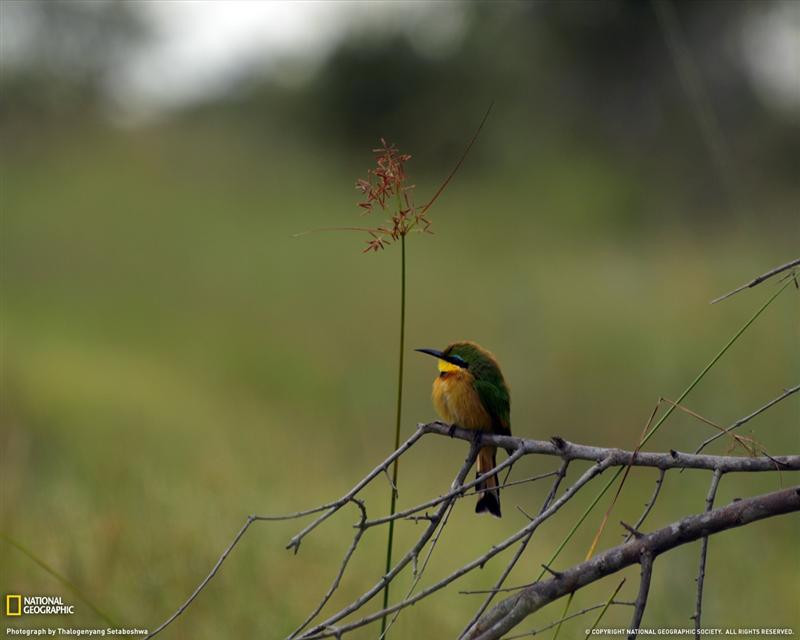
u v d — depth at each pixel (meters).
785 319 12.44
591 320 17.34
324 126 43.19
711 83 28.52
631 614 8.53
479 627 4.47
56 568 7.95
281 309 21.67
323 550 8.72
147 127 42.44
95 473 10.82
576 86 35.56
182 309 22.41
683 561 8.86
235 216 33.25
